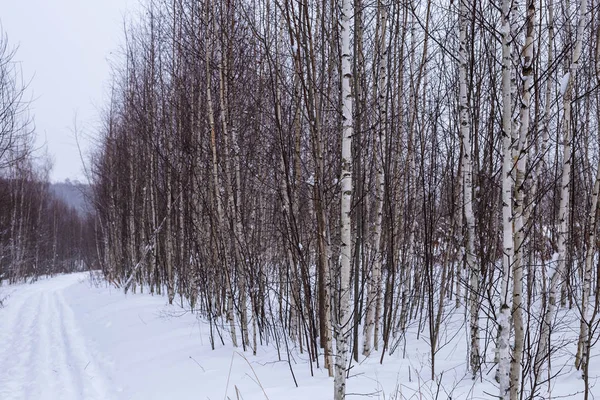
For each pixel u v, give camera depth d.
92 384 7.04
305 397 4.95
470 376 5.66
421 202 8.78
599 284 4.45
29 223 36.16
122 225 19.06
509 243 3.81
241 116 7.89
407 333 8.33
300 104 6.07
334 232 6.69
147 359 7.53
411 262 8.66
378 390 5.10
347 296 4.52
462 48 5.73
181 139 9.31
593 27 6.08
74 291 22.58
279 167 6.77
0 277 29.89
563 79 5.31
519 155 3.95
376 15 6.89
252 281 7.04
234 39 7.47
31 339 11.15
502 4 3.96
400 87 7.12
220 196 7.61
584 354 5.33
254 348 6.79
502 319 3.90
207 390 5.47
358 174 6.15
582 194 8.64
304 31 5.34
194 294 11.06
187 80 9.80
